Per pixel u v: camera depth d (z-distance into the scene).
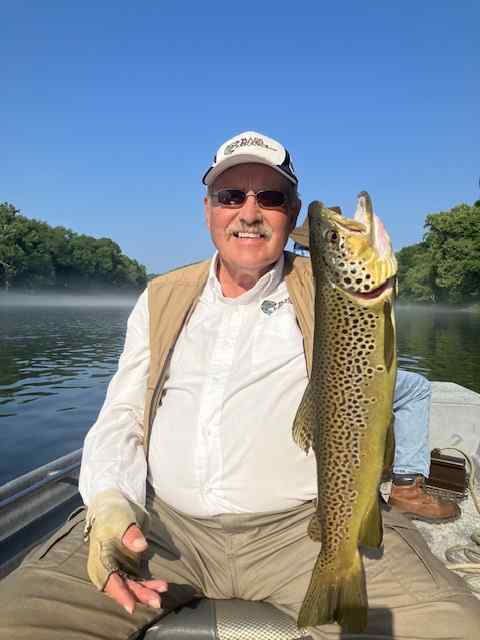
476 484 4.59
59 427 11.49
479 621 2.16
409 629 2.23
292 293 2.82
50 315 58.75
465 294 73.75
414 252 93.69
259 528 2.62
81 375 18.50
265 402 2.62
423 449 4.06
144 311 3.06
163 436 2.79
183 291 2.97
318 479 2.32
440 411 5.08
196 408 2.71
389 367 2.20
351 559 2.23
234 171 2.84
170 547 2.66
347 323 2.26
